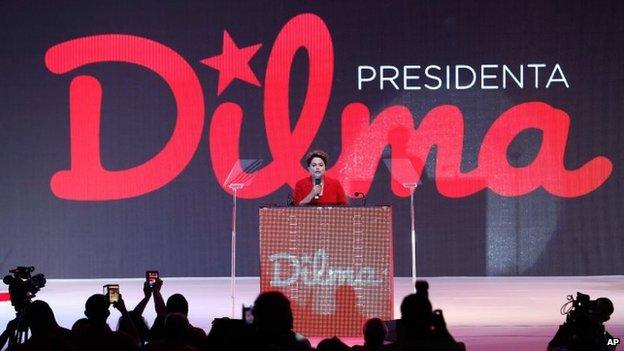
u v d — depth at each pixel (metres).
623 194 13.70
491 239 13.68
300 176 13.54
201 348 5.49
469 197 13.62
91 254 13.69
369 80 13.54
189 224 13.66
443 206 13.62
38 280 7.18
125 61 13.58
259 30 13.57
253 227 13.66
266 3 13.57
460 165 13.61
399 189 13.58
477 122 13.61
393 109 13.55
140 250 13.70
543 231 13.68
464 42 13.58
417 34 13.58
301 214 7.95
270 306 4.38
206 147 13.61
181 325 5.09
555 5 13.61
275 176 13.55
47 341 5.02
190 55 13.59
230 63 13.58
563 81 13.61
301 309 7.94
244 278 13.66
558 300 11.09
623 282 12.99
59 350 5.02
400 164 13.55
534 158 13.62
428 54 13.58
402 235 13.62
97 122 13.60
